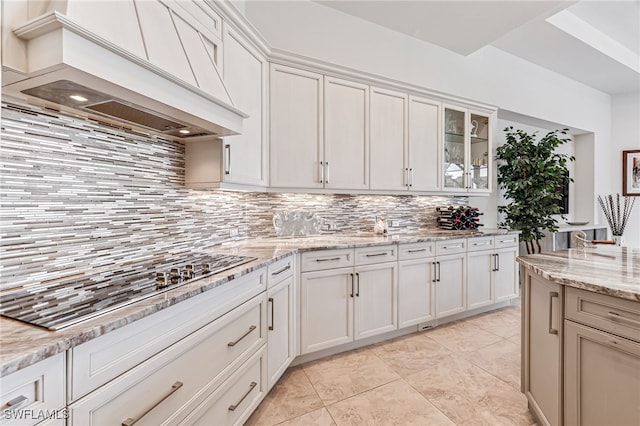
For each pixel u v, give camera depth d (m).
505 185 4.05
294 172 2.57
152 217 1.83
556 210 3.79
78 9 0.98
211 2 1.77
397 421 1.74
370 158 2.92
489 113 3.80
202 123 1.59
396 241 2.73
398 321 2.77
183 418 1.18
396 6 2.96
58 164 1.35
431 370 2.27
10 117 1.19
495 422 1.72
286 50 2.63
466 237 3.18
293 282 2.22
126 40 1.13
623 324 1.14
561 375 1.38
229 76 1.97
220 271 1.48
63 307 0.98
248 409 1.64
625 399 1.15
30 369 0.71
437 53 3.63
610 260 1.71
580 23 3.89
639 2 3.54
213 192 2.36
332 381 2.14
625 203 5.60
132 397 0.97
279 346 2.02
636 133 5.53
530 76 4.46
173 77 1.27
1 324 0.85
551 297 1.43
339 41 3.02
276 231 2.89
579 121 5.12
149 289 1.19
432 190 3.32
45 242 1.30
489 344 2.70
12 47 0.95
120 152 1.63
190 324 1.21
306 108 2.62
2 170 1.17
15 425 0.68
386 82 2.97
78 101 1.25
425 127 3.27
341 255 2.46
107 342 0.89
